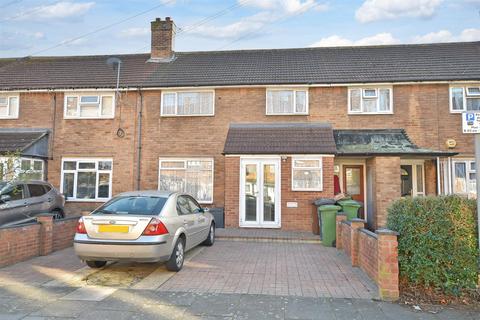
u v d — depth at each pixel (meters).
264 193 12.59
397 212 6.14
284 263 7.89
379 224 12.17
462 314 4.98
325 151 12.38
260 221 12.45
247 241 10.67
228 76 15.36
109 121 15.12
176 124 14.83
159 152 14.77
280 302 5.40
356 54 16.91
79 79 16.12
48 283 6.31
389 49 17.09
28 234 8.06
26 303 5.34
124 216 6.69
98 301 5.43
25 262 7.76
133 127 15.00
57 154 15.16
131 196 7.71
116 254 6.51
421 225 5.69
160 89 14.97
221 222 12.62
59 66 17.84
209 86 14.66
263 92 14.68
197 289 6.00
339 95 14.38
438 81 13.70
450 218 5.65
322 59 16.67
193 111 14.91
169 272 7.08
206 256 8.53
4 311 5.01
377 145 12.98
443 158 13.48
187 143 14.70
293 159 12.57
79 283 6.34
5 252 7.39
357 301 5.45
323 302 5.41
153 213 7.02
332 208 10.06
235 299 5.52
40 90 15.34
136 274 6.92
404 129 13.91
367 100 14.30
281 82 14.41
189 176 14.53
